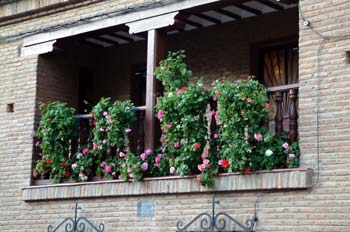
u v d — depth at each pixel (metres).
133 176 10.66
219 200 9.80
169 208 10.34
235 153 9.51
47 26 12.80
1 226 12.64
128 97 13.84
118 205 10.98
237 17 12.35
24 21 13.18
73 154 12.02
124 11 11.55
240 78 12.34
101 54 14.28
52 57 13.20
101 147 11.16
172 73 10.56
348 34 9.02
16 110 12.93
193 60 12.98
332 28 9.18
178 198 10.27
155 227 10.45
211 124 10.18
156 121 10.88
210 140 10.09
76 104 13.65
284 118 10.96
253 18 12.34
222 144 9.96
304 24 9.43
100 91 14.15
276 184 9.20
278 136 9.59
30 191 12.22
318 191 8.90
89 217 11.31
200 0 10.68
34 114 12.67
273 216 9.23
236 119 9.54
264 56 12.44
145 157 10.66
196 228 9.96
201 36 12.94
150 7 11.23
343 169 8.74
